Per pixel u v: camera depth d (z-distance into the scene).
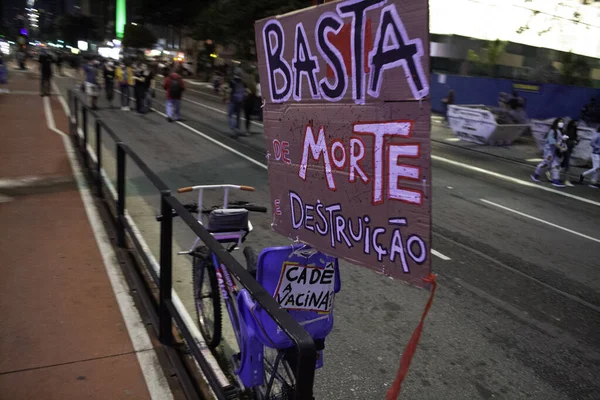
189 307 4.50
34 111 16.31
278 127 2.47
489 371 3.90
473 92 25.48
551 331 4.64
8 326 3.67
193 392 3.05
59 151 10.44
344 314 4.64
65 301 4.11
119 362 3.36
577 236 7.98
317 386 3.55
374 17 1.79
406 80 1.71
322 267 2.60
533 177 12.66
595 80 29.83
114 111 18.94
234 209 3.89
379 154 1.89
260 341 2.54
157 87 35.25
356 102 1.96
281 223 2.59
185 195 8.34
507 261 6.48
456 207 9.24
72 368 3.25
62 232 5.76
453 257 6.47
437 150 16.45
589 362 4.14
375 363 3.88
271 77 2.47
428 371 3.84
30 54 64.56
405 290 5.24
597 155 12.69
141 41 72.94
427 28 1.59
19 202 6.82
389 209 1.88
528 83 24.48
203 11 41.44
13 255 4.97
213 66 45.47
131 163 10.34
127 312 4.02
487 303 5.12
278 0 28.41
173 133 14.95
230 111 15.81
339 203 2.14
